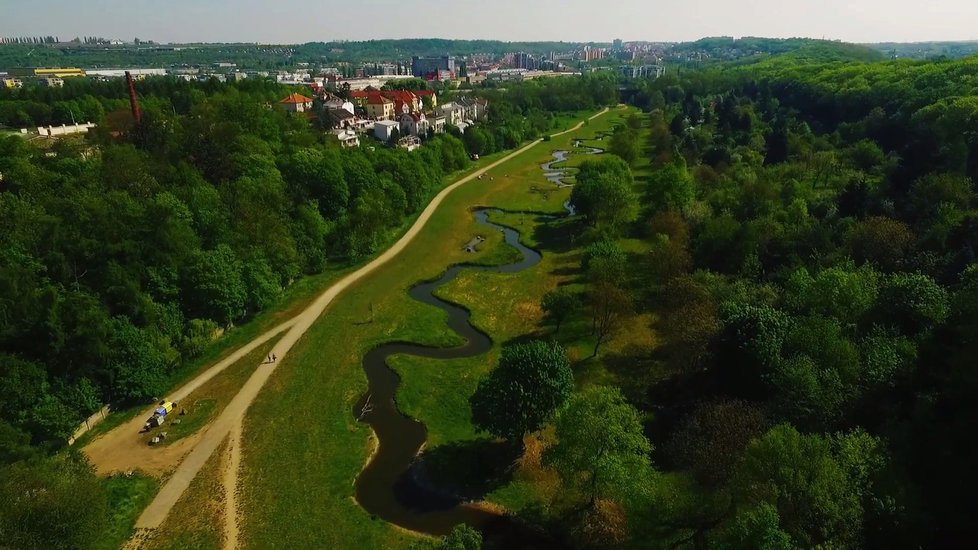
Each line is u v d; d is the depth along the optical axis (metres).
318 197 129.75
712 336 68.31
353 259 121.19
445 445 67.50
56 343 66.69
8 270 68.50
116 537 54.44
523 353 62.59
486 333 93.69
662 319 85.50
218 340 89.25
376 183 141.25
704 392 67.94
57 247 77.56
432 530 55.88
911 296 66.56
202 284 87.50
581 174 152.88
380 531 55.56
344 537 54.88
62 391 66.50
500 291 108.62
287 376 81.06
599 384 75.75
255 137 137.12
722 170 155.75
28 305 67.50
